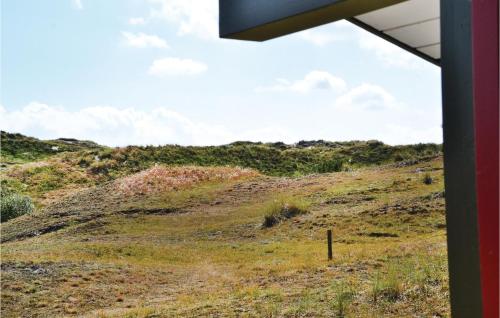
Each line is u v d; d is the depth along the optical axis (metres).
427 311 9.94
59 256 20.73
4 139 67.12
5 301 15.70
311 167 59.69
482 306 3.70
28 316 15.03
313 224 25.12
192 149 57.91
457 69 3.85
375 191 28.06
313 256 19.62
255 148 62.06
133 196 34.72
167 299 15.66
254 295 12.97
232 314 11.58
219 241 25.69
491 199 3.66
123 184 36.59
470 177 3.78
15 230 31.70
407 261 13.47
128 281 17.98
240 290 14.13
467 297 3.79
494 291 3.65
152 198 33.97
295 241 23.75
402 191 27.09
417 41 6.94
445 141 3.90
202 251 23.61
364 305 10.83
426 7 5.84
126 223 30.12
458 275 3.83
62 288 16.80
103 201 34.38
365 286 12.12
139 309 14.06
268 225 26.73
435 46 7.11
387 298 10.97
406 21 6.25
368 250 17.23
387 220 23.23
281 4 4.71
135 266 19.83
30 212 39.06
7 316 14.94
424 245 15.90
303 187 32.78
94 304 15.88
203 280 18.12
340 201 27.86
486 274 3.68
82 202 34.62
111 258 21.47
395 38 6.87
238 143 65.38
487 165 3.68
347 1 4.32
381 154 59.19
